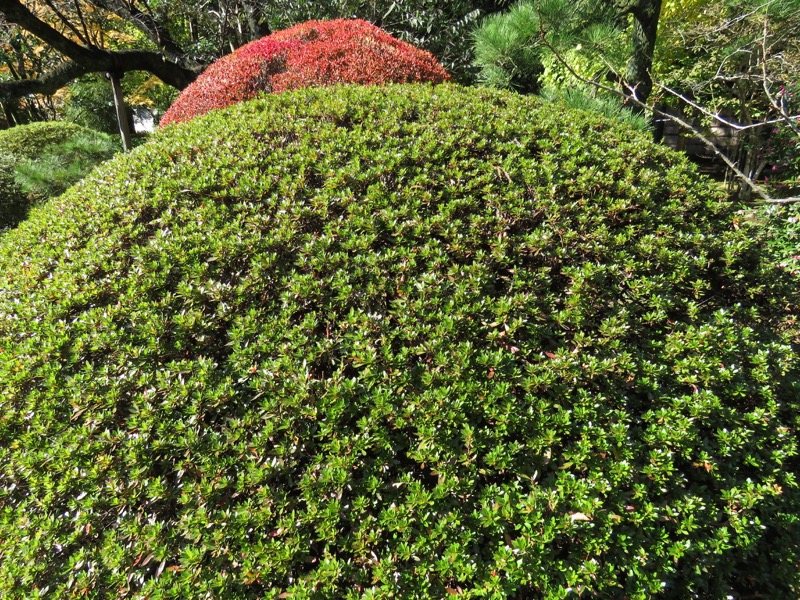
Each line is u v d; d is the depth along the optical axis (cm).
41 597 168
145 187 302
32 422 202
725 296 286
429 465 194
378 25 1053
